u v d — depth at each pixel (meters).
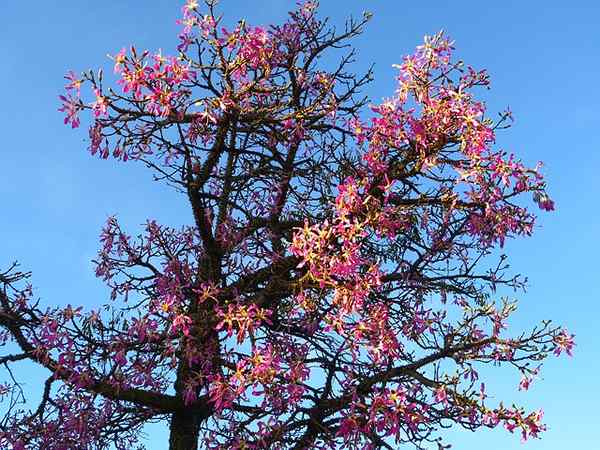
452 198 7.48
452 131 7.08
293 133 8.21
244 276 8.37
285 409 6.88
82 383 7.14
